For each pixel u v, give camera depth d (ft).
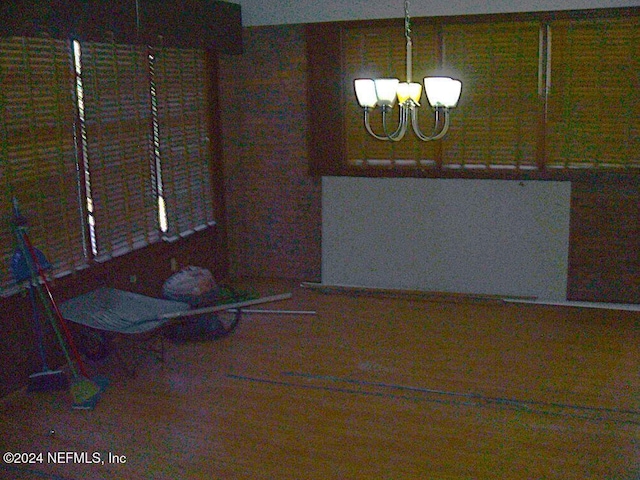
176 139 17.76
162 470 10.71
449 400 12.87
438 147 18.42
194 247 18.85
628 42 16.61
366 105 11.87
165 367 14.43
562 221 17.81
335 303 18.39
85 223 14.74
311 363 14.57
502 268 18.49
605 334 15.98
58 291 14.20
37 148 13.32
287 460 10.94
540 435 11.58
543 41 17.10
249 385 13.58
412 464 10.78
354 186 19.24
